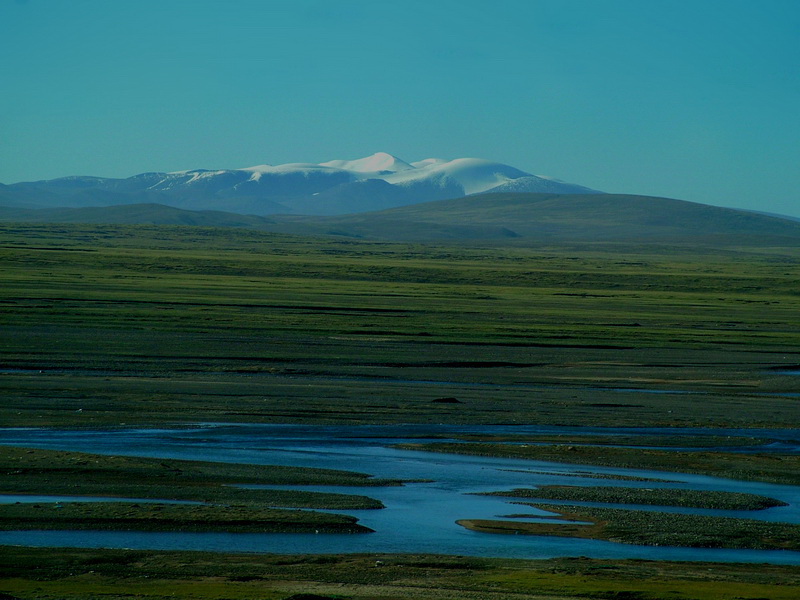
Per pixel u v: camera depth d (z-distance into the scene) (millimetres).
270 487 59844
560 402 103562
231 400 95812
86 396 94438
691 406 103750
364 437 80062
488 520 53906
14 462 62562
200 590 39688
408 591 40406
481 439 81125
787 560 48125
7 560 43531
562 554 47844
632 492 61719
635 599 40188
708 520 55000
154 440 74938
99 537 48000
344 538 49500
